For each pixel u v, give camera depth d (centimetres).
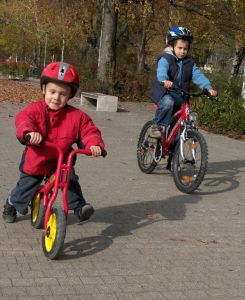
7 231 496
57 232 421
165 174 796
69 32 3862
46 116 453
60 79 440
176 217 581
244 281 422
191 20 2691
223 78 1866
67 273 412
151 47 4253
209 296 390
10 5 5228
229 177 805
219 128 1361
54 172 473
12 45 5512
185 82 723
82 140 455
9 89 2338
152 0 2308
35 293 374
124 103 2084
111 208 598
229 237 529
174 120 733
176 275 424
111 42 2266
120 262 443
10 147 936
